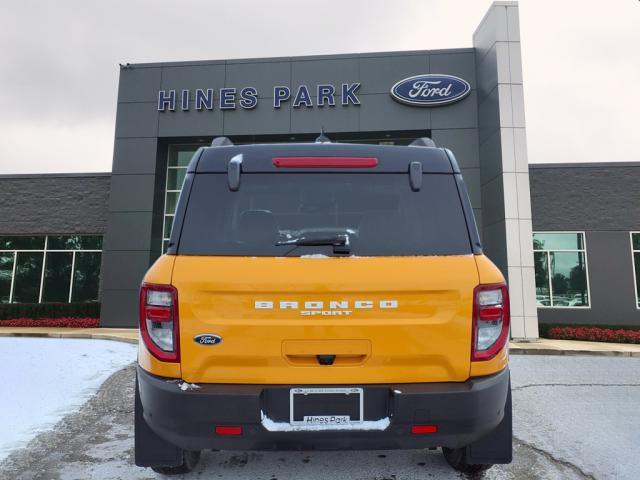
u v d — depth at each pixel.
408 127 15.67
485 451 2.90
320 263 2.57
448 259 2.62
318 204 2.78
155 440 2.92
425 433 2.46
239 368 2.49
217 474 3.52
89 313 17.55
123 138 16.45
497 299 2.60
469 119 15.45
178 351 2.48
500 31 13.91
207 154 2.87
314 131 15.92
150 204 16.11
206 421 2.42
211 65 16.48
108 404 5.52
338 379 2.50
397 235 2.69
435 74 15.76
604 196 16.91
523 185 13.39
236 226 2.68
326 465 3.68
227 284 2.51
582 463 3.84
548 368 8.20
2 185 19.19
